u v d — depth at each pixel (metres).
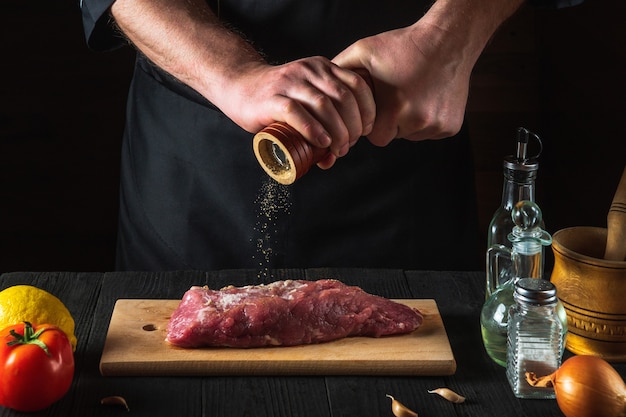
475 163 3.63
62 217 3.56
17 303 1.63
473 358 1.70
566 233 1.75
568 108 3.41
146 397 1.57
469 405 1.56
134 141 2.38
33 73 3.48
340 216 2.26
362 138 2.21
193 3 1.91
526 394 1.58
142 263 2.39
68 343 1.54
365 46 1.71
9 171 3.52
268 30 2.13
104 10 1.93
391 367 1.63
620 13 2.92
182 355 1.64
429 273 2.03
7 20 3.44
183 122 2.27
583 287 1.67
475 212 2.37
